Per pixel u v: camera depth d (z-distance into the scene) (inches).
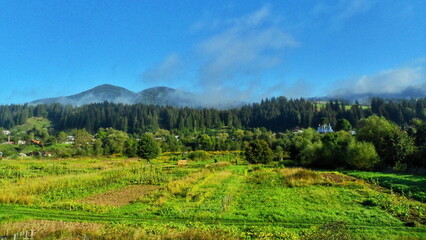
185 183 1244.5
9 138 6451.8
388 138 1828.2
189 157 3043.8
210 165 2176.4
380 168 1724.9
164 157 3358.8
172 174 1695.4
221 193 1045.2
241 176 1544.0
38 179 1508.4
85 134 6274.6
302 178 1296.8
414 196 917.2
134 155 3656.5
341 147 2048.5
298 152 2787.9
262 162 2503.7
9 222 692.7
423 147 1727.4
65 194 1106.7
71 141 6673.2
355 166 1824.6
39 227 646.5
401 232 588.7
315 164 2208.4
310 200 891.4
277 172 1633.9
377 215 701.9
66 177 1525.6
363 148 1733.5
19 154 4475.9
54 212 817.5
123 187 1288.1
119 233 588.1
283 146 3531.0
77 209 850.1
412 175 1381.6
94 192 1158.3
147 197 1012.5
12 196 963.3
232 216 732.0
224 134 6668.3
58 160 3078.2
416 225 624.4
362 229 612.7
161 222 707.4
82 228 626.5
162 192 1066.7
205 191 1087.6
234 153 3779.5
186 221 711.7
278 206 820.0
